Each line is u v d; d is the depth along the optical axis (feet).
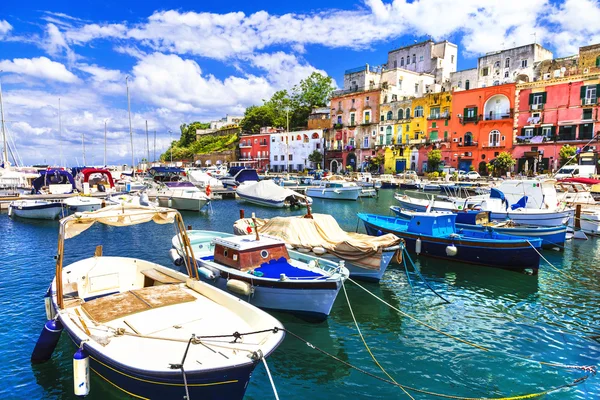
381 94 225.56
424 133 207.51
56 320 28.19
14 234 75.87
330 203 132.26
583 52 166.71
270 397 26.45
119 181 167.22
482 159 185.47
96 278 33.88
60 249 29.09
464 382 28.37
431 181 171.63
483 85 221.66
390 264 55.98
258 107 311.27
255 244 38.86
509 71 211.41
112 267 38.78
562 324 37.60
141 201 107.76
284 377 28.71
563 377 28.99
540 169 165.07
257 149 283.18
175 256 41.65
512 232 63.41
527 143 168.76
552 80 161.68
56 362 29.60
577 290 46.52
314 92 292.40
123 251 62.13
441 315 39.47
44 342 28.19
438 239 55.42
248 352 22.85
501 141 178.50
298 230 49.37
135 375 21.79
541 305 42.14
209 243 50.55
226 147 310.86
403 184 173.88
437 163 197.57
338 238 50.16
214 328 26.18
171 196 107.65
